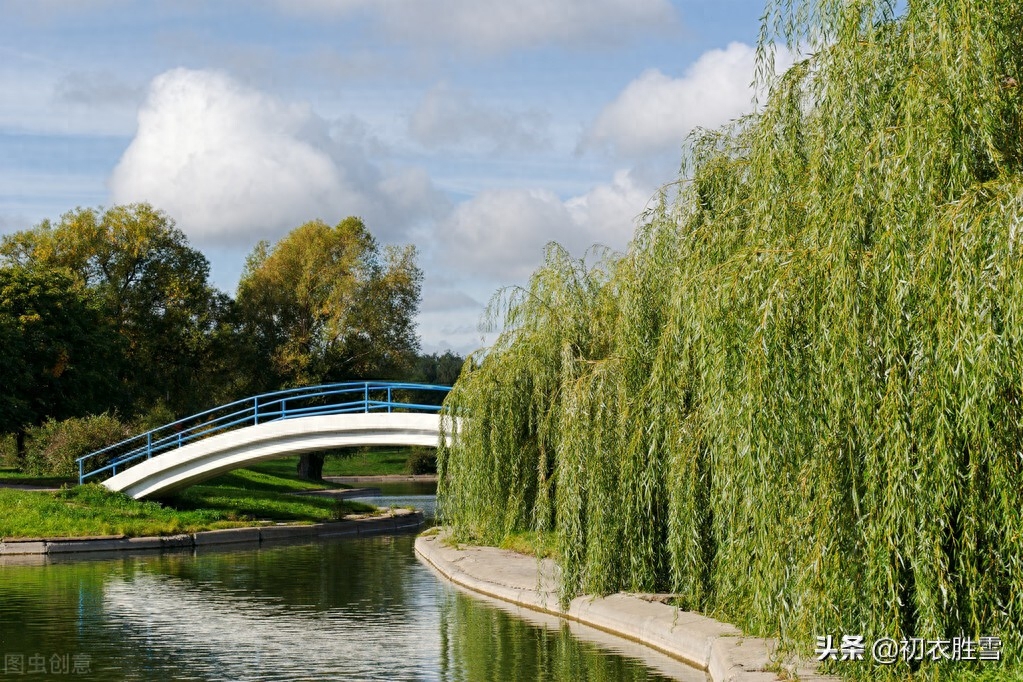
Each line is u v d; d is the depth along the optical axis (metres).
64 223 54.75
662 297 15.94
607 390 16.08
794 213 10.92
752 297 10.84
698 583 13.55
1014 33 9.21
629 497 15.35
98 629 16.42
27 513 30.12
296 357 53.38
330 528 34.97
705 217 14.66
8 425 43.12
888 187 9.06
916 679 8.87
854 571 9.34
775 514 10.11
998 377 8.16
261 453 32.28
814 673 9.98
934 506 8.55
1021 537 8.23
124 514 31.52
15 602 19.33
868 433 9.04
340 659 13.91
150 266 56.00
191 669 13.42
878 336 9.13
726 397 11.17
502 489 23.00
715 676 11.54
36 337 45.00
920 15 9.63
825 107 10.53
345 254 55.22
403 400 56.91
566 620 16.58
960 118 8.86
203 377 56.06
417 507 49.97
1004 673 8.49
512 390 22.64
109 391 48.84
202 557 27.38
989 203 8.33
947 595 8.60
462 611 17.83
